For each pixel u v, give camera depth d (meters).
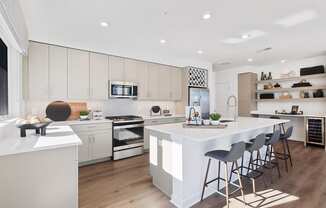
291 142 5.25
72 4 2.21
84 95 3.61
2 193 1.40
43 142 1.60
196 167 2.21
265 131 3.56
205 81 5.54
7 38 2.21
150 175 2.94
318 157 3.85
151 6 2.28
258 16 2.55
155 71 4.68
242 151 2.05
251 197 2.27
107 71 3.89
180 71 5.24
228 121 3.25
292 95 5.47
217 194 2.37
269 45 3.89
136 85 4.29
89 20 2.65
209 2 2.19
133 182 2.71
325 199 2.20
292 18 2.62
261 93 6.11
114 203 2.15
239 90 6.30
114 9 2.35
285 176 2.88
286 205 2.08
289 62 5.54
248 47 4.03
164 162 2.35
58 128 2.32
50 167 1.56
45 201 1.55
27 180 1.48
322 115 4.69
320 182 2.66
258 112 5.87
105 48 3.87
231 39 3.51
